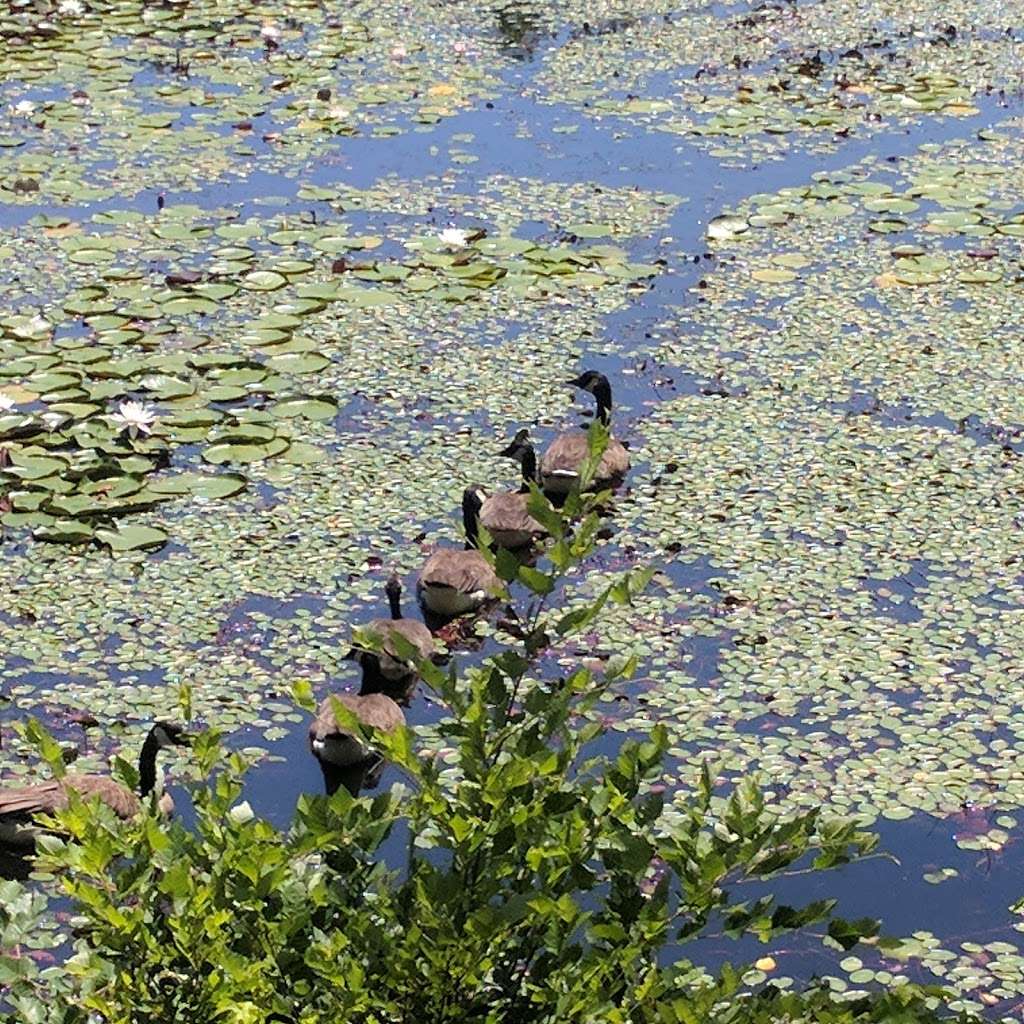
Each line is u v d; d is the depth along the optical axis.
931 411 14.56
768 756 10.20
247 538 12.59
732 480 13.48
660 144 21.06
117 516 12.84
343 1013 5.53
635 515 13.00
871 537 12.66
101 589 11.92
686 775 10.00
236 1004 5.46
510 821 5.77
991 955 8.68
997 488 13.32
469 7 27.30
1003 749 10.30
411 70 23.92
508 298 16.67
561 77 23.67
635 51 24.95
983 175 20.00
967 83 23.50
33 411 14.19
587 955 5.79
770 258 17.67
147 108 22.09
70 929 8.70
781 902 9.09
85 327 15.80
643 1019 5.71
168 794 9.82
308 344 15.57
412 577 12.18
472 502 12.88
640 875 6.01
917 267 17.41
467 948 5.60
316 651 11.30
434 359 15.41
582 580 12.17
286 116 21.89
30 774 9.91
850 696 10.81
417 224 18.42
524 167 20.23
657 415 14.49
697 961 8.55
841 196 19.31
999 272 17.33
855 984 8.42
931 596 11.90
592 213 18.81
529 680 10.98
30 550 12.38
